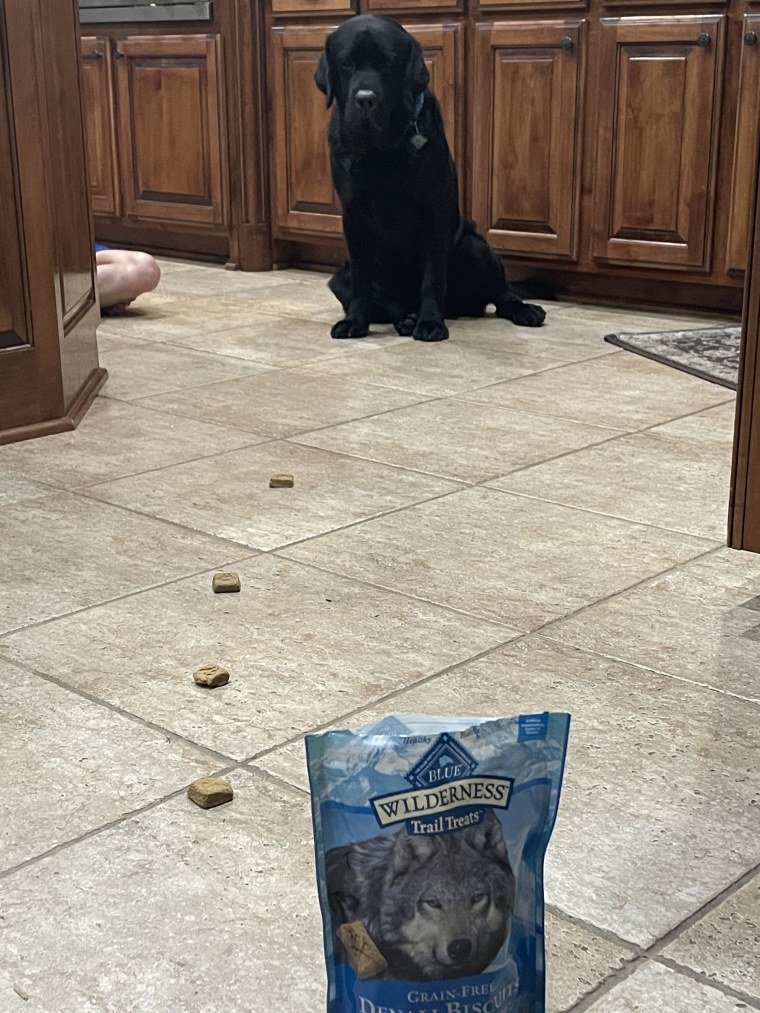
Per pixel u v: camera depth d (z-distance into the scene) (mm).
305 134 4555
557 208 4012
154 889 1095
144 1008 948
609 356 3361
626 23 3723
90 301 2988
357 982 731
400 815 727
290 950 1017
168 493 2217
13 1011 942
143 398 2910
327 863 735
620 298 4070
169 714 1416
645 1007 949
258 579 1823
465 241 3754
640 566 1884
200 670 1502
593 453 2473
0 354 2494
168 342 3543
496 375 3137
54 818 1206
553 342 3539
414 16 4172
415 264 3699
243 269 4879
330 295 4332
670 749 1341
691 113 3676
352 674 1519
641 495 2219
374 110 3303
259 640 1615
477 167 4148
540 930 779
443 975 730
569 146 3928
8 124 2436
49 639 1614
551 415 2758
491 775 740
